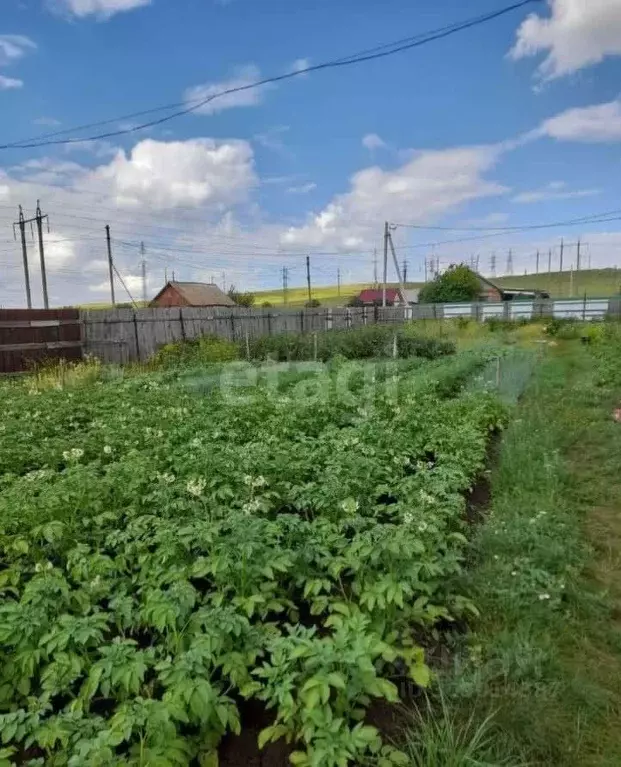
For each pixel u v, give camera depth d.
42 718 2.46
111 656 2.28
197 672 2.20
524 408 9.55
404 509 3.67
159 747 1.97
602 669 2.86
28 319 14.14
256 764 2.33
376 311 31.16
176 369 13.39
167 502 3.86
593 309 39.78
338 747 1.98
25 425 6.51
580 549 4.10
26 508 3.63
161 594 2.75
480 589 3.41
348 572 3.37
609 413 9.07
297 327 24.62
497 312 41.41
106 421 6.89
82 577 3.19
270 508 4.31
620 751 2.34
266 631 2.86
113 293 37.06
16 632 2.49
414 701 2.63
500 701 2.49
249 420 6.95
